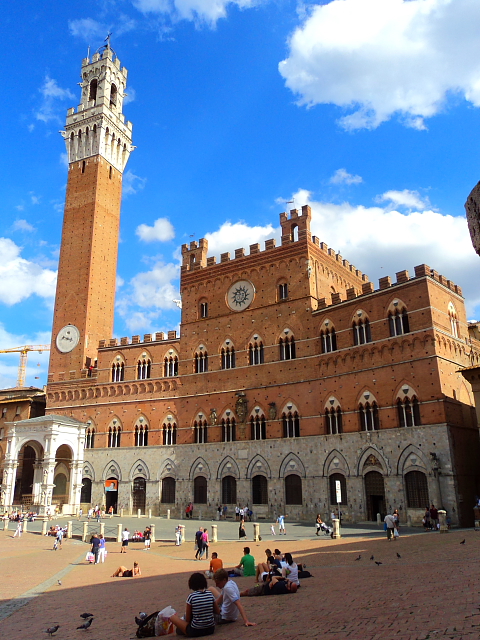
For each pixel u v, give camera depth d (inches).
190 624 654.5
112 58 4800.7
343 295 3462.1
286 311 3129.9
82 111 4626.0
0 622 927.0
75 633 785.6
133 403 3636.8
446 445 2290.8
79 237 4281.5
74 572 1600.6
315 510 2711.6
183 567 1585.9
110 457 3617.1
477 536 1582.2
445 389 2391.7
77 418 3816.4
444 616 552.1
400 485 2404.0
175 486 3331.7
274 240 3314.5
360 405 2645.2
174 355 3602.4
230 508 3053.6
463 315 2758.4
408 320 2539.4
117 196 4596.5
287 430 2945.4
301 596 851.4
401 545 1545.3
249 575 1227.2
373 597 734.5
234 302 3395.7
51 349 4092.0
